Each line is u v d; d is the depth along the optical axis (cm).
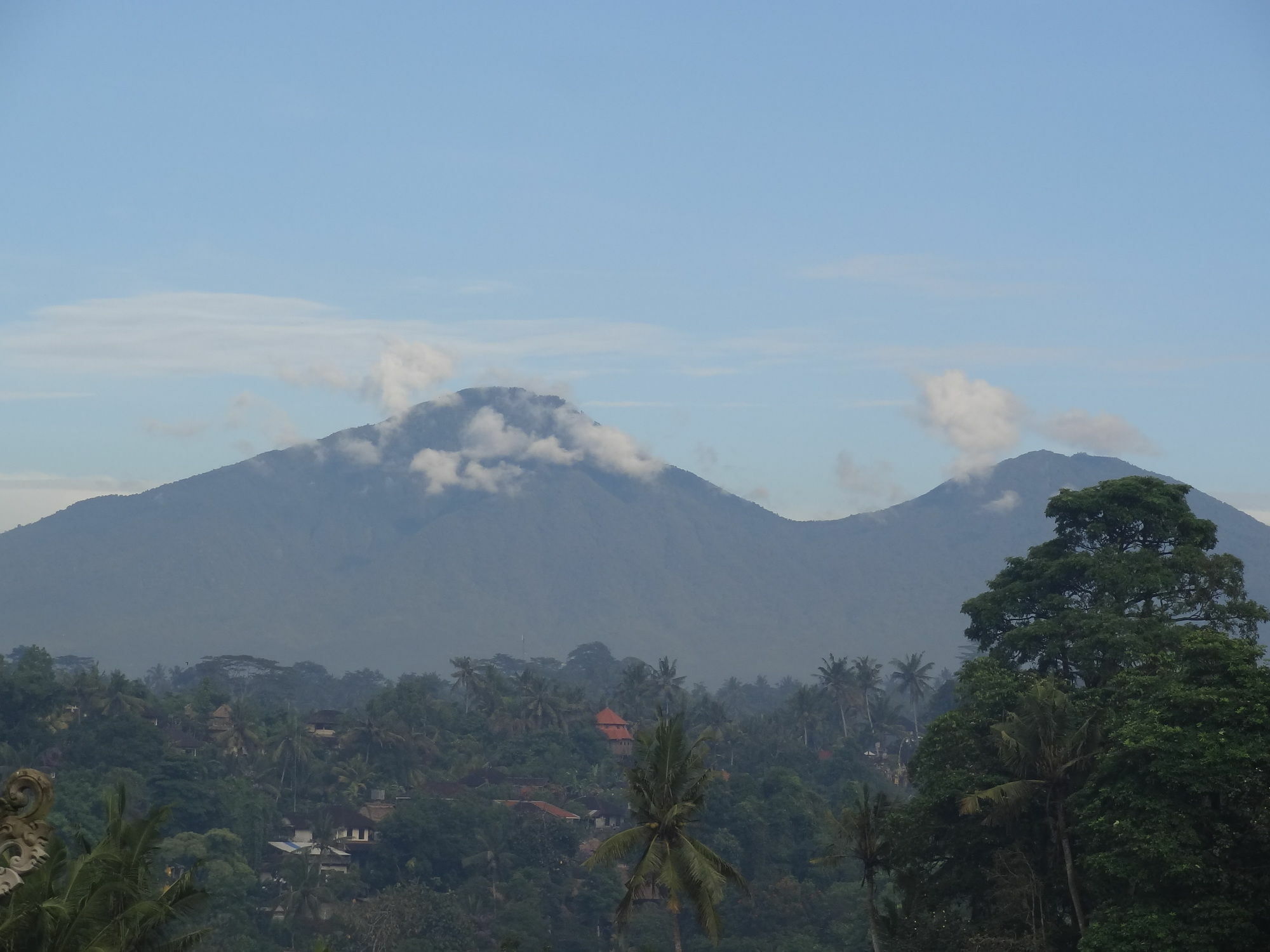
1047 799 6594
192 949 5494
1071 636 7950
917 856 7188
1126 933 5469
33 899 4275
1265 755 5562
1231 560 8050
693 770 6097
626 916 6062
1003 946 6275
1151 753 5800
